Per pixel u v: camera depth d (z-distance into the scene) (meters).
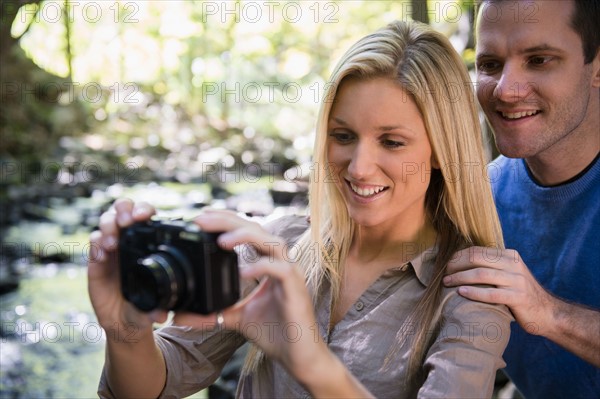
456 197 1.22
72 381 3.48
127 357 1.12
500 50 1.51
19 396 3.33
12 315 4.18
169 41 10.05
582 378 1.67
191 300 0.94
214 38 10.21
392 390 1.15
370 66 1.15
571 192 1.64
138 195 6.82
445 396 1.04
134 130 9.20
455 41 3.93
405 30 1.19
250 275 0.93
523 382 1.80
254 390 1.24
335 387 0.94
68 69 8.94
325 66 10.08
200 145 9.14
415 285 1.21
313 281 1.28
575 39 1.48
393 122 1.15
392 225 1.25
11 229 5.68
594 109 1.60
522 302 1.25
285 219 1.45
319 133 1.22
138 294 0.95
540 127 1.53
